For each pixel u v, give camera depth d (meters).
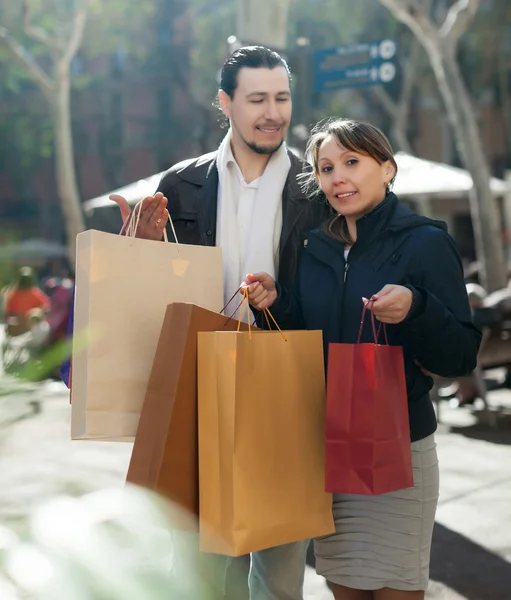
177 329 2.11
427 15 14.29
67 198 21.45
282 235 2.80
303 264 2.59
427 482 2.40
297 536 2.21
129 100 42.22
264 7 9.16
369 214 2.39
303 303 2.54
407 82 26.98
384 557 2.35
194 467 2.11
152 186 11.06
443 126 36.94
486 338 8.72
